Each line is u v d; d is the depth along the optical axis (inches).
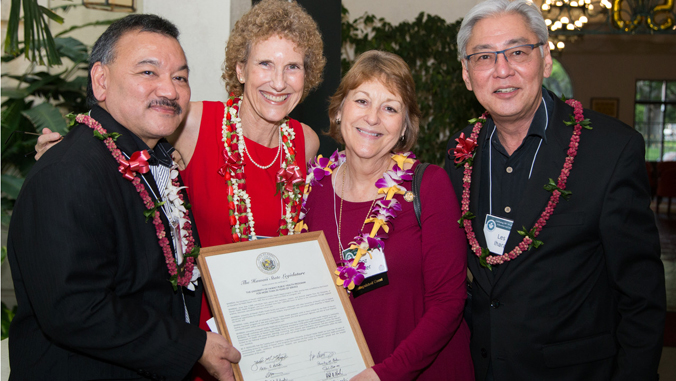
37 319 50.1
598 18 419.2
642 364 57.7
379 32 244.2
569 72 572.7
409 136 70.7
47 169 48.4
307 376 57.2
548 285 61.2
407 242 64.7
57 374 51.2
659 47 558.9
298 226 73.5
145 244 55.1
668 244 344.5
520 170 66.2
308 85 73.4
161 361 50.2
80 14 169.8
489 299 65.4
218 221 72.0
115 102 53.9
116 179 52.9
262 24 65.3
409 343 59.1
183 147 72.6
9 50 132.3
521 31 61.2
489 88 63.0
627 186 58.7
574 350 60.7
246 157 73.8
